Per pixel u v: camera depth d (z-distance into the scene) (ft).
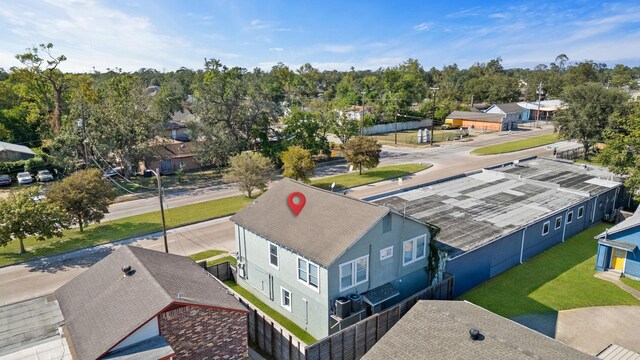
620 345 59.31
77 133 154.71
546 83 430.61
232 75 219.00
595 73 461.78
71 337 43.62
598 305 70.13
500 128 287.48
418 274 71.77
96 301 48.49
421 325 45.16
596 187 112.57
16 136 216.13
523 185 114.73
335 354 53.42
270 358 58.08
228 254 92.53
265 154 180.14
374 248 63.31
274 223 71.05
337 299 59.88
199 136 174.40
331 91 478.18
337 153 219.00
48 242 101.60
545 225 91.76
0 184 162.20
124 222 116.06
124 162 162.09
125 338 41.29
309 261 61.41
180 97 268.82
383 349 42.63
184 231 108.88
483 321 46.37
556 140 239.50
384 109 303.89
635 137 117.39
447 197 104.17
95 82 256.73
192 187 157.89
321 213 68.54
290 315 68.23
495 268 81.20
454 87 442.50
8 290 77.56
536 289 75.92
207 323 47.50
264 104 181.98
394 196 105.50
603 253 82.07
